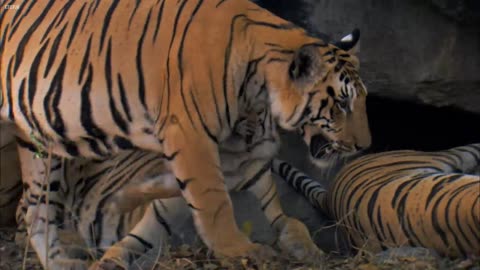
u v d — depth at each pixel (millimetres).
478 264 9125
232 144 10953
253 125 10781
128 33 10367
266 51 10320
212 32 10141
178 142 10031
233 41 10164
